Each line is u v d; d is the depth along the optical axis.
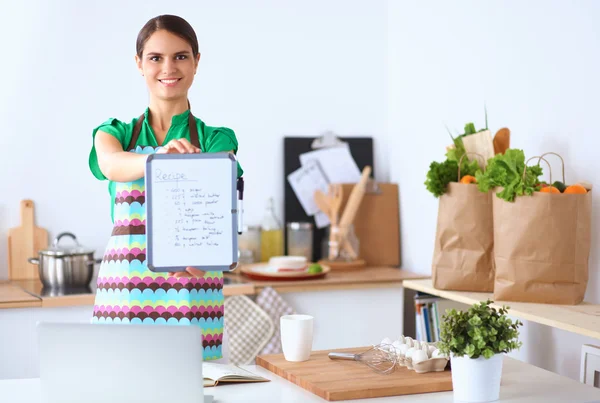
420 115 3.67
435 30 3.50
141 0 3.69
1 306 2.95
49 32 3.57
